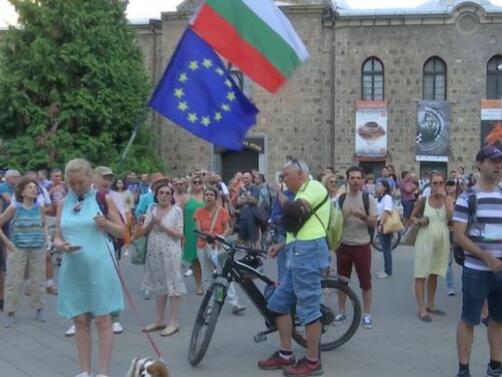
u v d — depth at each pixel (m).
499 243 6.80
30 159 31.20
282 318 7.81
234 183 19.69
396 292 12.84
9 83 31.89
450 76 34.12
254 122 8.62
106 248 6.96
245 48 8.53
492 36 33.84
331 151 34.91
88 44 32.38
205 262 11.62
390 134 34.50
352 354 8.48
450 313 10.88
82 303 6.92
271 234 16.88
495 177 6.85
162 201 9.46
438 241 10.37
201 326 8.10
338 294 8.77
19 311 11.04
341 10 36.19
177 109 8.40
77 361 8.22
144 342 9.07
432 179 10.45
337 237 8.51
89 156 31.81
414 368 7.91
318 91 34.69
